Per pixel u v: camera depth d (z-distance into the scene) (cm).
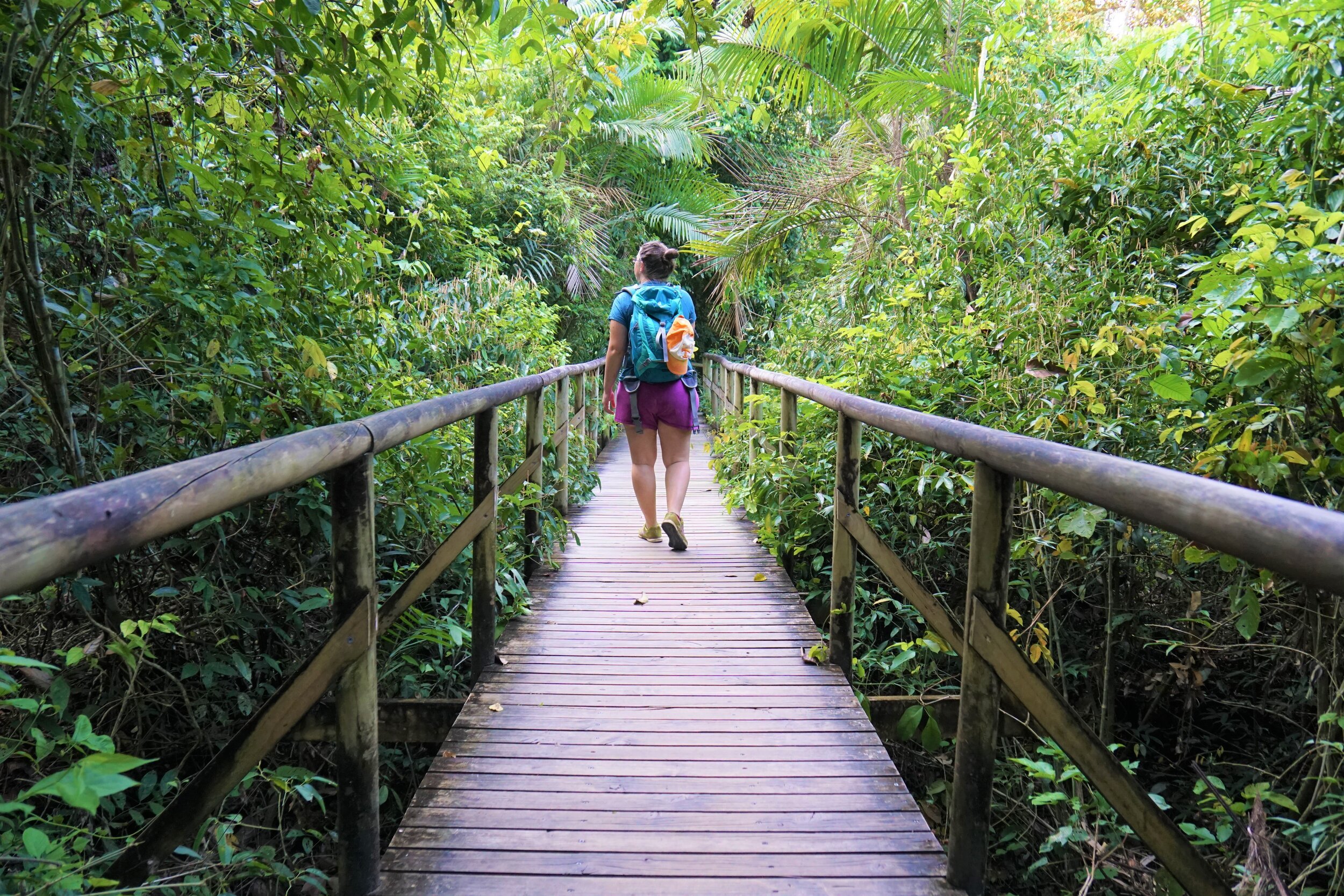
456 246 737
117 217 257
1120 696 348
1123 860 245
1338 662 233
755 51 673
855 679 314
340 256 302
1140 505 118
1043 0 675
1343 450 197
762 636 343
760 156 1064
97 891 147
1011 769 313
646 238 1291
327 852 277
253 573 291
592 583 415
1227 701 322
